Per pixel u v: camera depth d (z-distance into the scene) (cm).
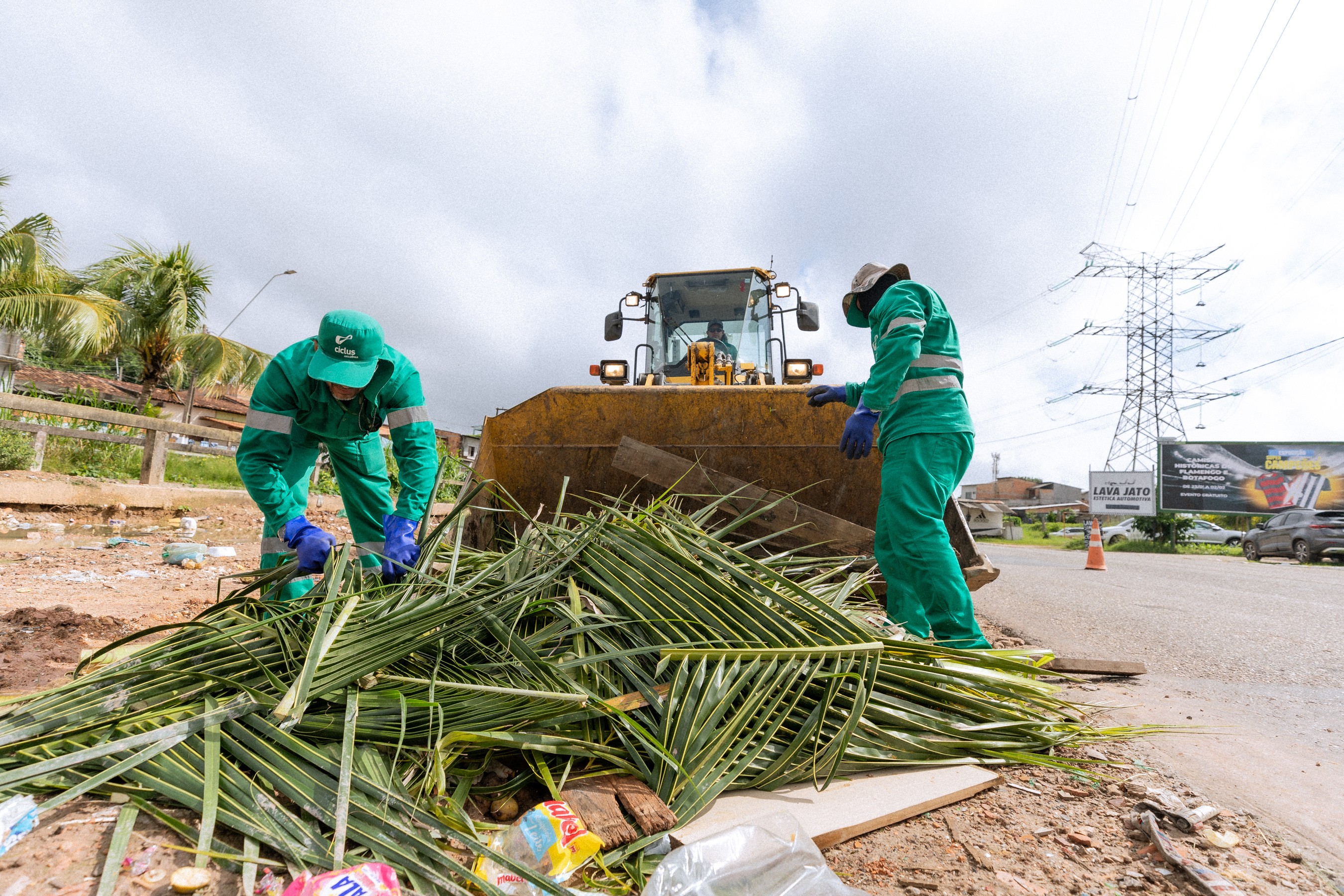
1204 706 292
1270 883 147
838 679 198
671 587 230
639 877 136
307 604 213
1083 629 488
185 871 114
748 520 323
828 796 179
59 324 1401
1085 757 219
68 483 816
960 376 296
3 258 1401
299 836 128
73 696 165
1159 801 185
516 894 126
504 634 203
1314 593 767
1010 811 180
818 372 659
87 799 136
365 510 325
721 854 128
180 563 553
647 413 369
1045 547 2739
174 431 945
